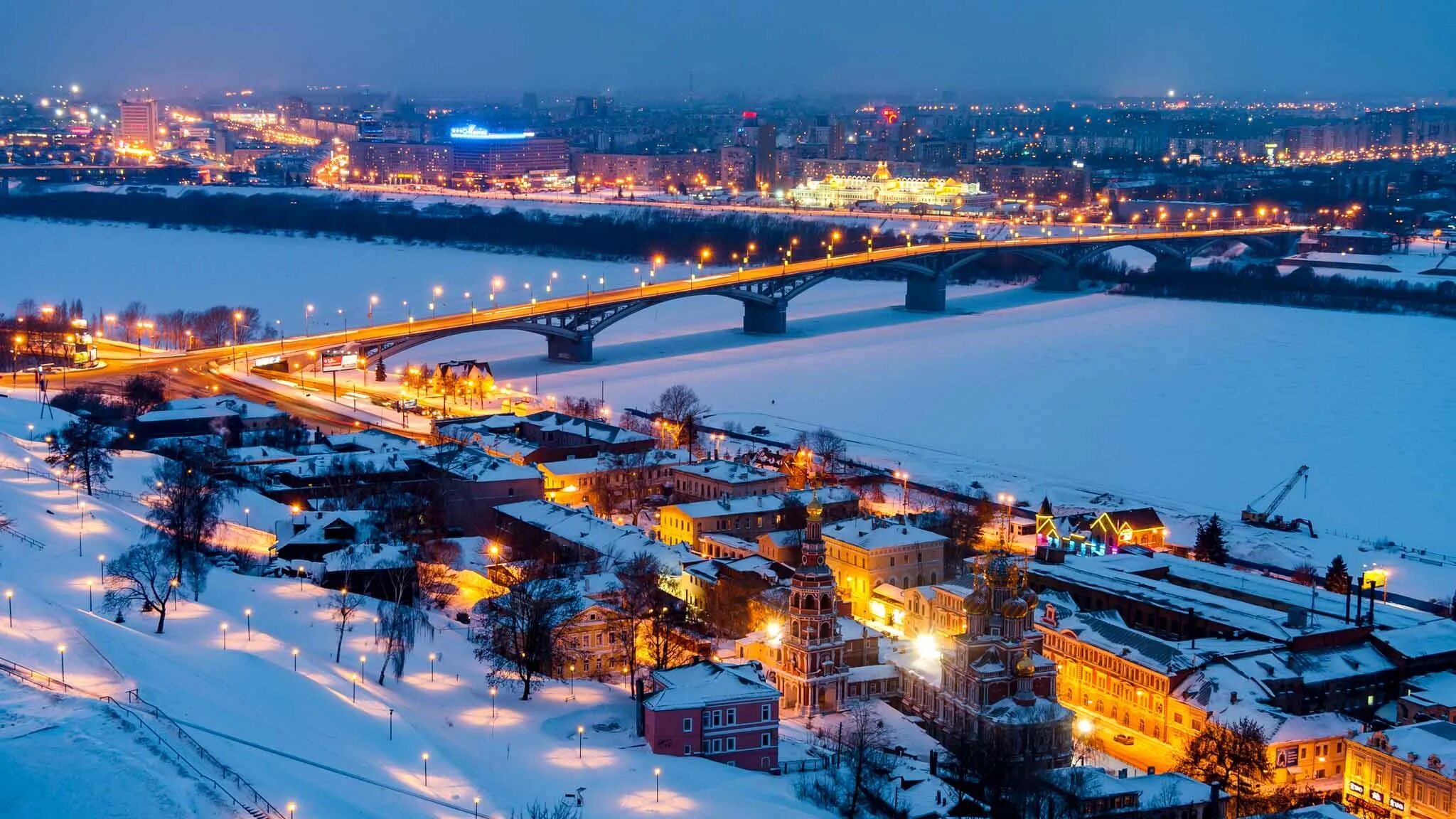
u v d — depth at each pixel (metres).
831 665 199.75
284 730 162.88
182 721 155.50
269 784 144.50
